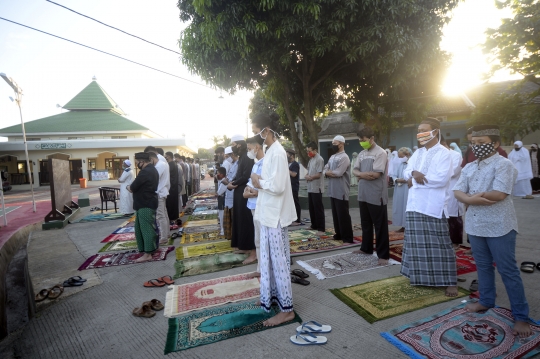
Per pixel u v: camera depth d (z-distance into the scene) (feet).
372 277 12.66
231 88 30.32
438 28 28.12
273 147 9.64
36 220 29.35
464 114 58.95
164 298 11.73
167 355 8.21
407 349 7.87
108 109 122.52
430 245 11.05
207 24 24.58
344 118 77.20
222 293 11.64
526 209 26.00
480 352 7.63
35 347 9.04
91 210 36.73
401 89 37.22
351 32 26.12
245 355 8.02
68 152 89.30
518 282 8.30
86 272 15.03
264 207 9.60
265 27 24.29
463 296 10.69
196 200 42.86
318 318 9.69
